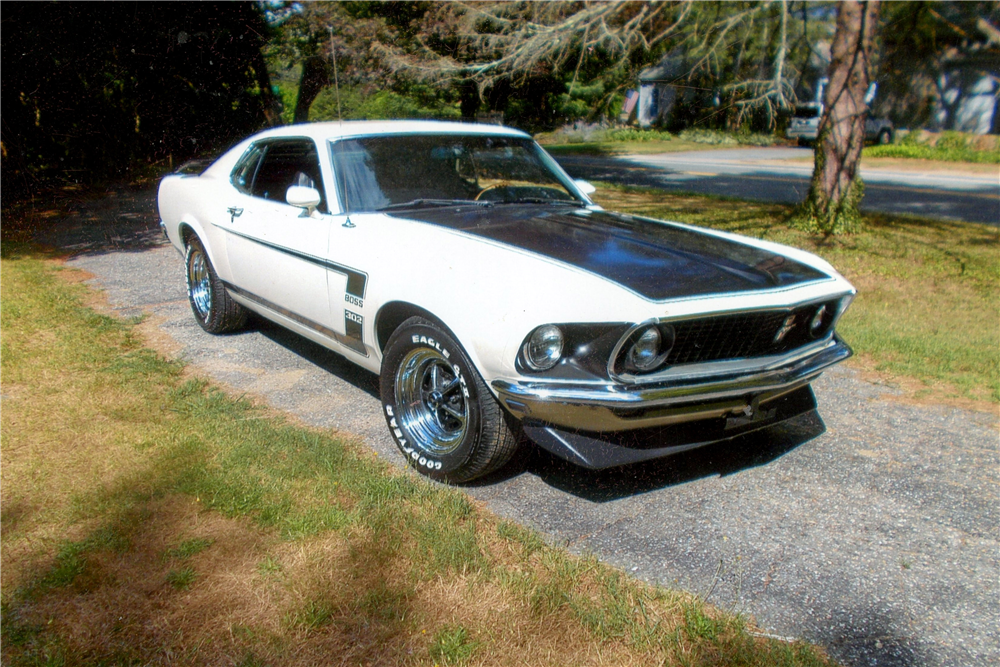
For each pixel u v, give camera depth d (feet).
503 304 9.46
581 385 9.16
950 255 29.81
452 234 11.29
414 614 7.76
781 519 10.18
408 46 57.41
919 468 11.85
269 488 10.14
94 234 31.78
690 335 9.59
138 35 42.50
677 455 12.18
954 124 99.81
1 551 8.76
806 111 99.19
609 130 112.16
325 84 65.57
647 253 10.75
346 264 12.01
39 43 37.42
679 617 7.87
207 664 7.04
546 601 7.94
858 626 8.00
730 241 12.28
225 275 16.07
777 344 10.66
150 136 49.62
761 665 7.22
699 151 94.58
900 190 57.47
